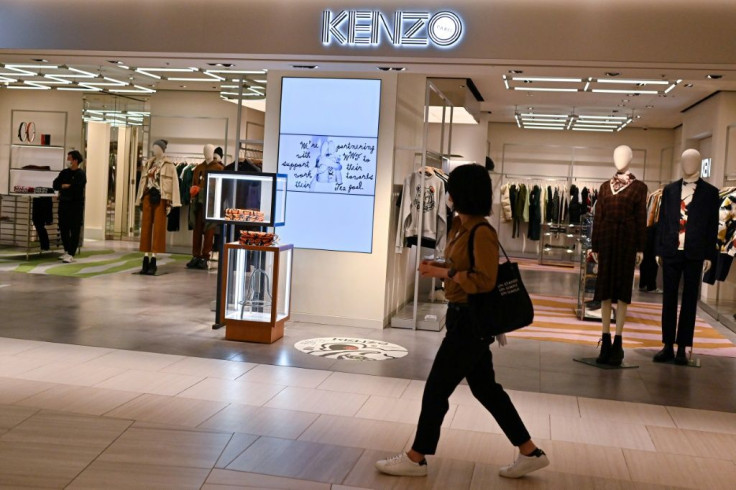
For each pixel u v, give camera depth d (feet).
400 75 24.17
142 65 22.85
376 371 18.28
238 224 20.98
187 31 20.15
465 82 33.09
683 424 15.15
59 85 41.29
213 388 15.90
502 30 18.44
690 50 17.43
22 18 21.20
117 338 20.31
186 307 26.00
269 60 20.61
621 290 19.89
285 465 11.71
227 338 20.92
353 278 24.14
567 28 18.06
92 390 15.21
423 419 11.43
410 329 24.27
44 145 44.88
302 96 24.14
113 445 12.17
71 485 10.52
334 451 12.46
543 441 13.60
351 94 23.84
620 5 17.72
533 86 35.76
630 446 13.57
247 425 13.56
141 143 47.19
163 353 18.88
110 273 34.01
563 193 53.47
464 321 11.19
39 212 38.19
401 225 24.02
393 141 23.71
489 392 11.59
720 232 25.12
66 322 22.09
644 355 21.91
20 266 34.45
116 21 20.58
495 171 56.90
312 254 24.32
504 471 11.68
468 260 11.15
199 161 46.06
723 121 35.24
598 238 20.17
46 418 13.32
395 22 19.04
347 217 24.07
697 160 20.20
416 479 11.45
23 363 17.13
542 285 39.22
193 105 46.06
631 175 20.02
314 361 18.93
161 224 34.09
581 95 38.34
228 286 20.81
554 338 24.04
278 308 21.31
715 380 19.15
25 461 11.31
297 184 24.30
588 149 55.52
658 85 32.89
